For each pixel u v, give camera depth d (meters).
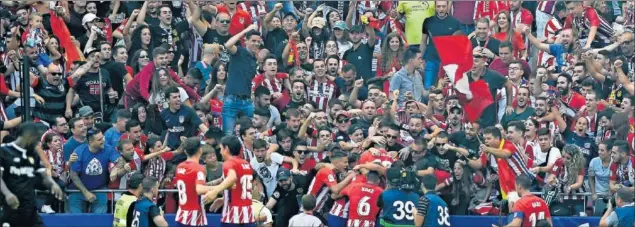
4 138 45.66
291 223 44.84
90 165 46.84
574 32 55.78
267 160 47.56
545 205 44.12
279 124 50.00
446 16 55.69
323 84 52.97
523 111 51.88
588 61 53.16
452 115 51.25
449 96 51.62
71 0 53.81
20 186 41.34
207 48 53.28
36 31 51.50
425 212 43.81
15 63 51.03
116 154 47.28
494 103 52.16
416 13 56.00
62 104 50.84
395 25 56.25
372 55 54.94
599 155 48.66
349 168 47.53
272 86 52.28
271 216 45.97
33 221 42.06
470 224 47.06
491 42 55.06
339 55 55.12
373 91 51.31
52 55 52.25
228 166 43.38
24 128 41.38
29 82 46.00
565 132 51.44
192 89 51.69
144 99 51.06
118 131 48.81
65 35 53.19
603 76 53.19
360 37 54.97
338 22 55.50
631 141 49.44
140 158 47.34
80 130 47.22
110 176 46.94
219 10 55.59
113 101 51.81
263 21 55.97
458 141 49.53
